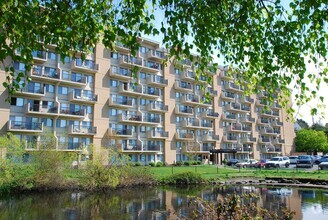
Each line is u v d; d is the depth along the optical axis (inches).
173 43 235.5
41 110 1568.7
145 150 1977.1
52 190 927.7
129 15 221.3
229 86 2593.5
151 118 2073.1
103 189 965.8
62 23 230.8
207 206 317.4
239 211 281.0
